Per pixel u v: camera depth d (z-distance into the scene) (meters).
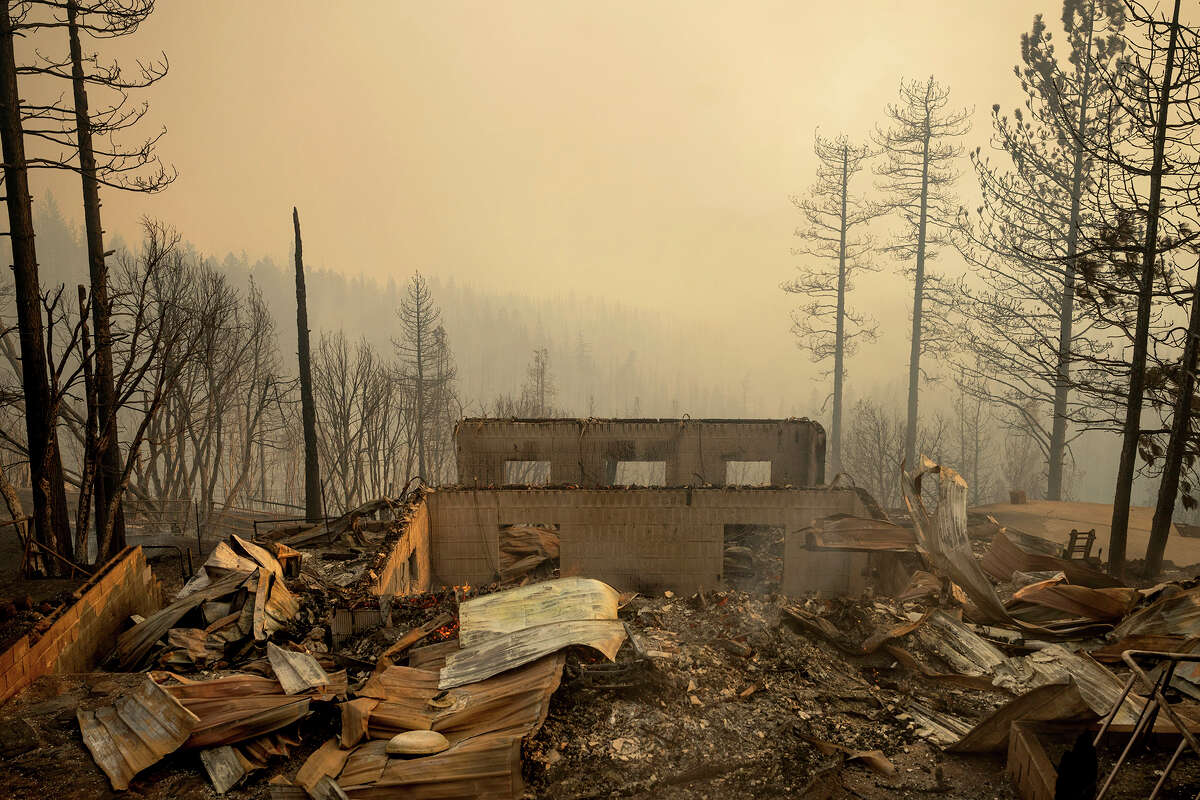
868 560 17.84
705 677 10.20
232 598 12.52
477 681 9.19
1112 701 8.59
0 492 13.94
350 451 43.00
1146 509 25.97
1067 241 31.95
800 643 11.41
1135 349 16.92
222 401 37.84
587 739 8.62
